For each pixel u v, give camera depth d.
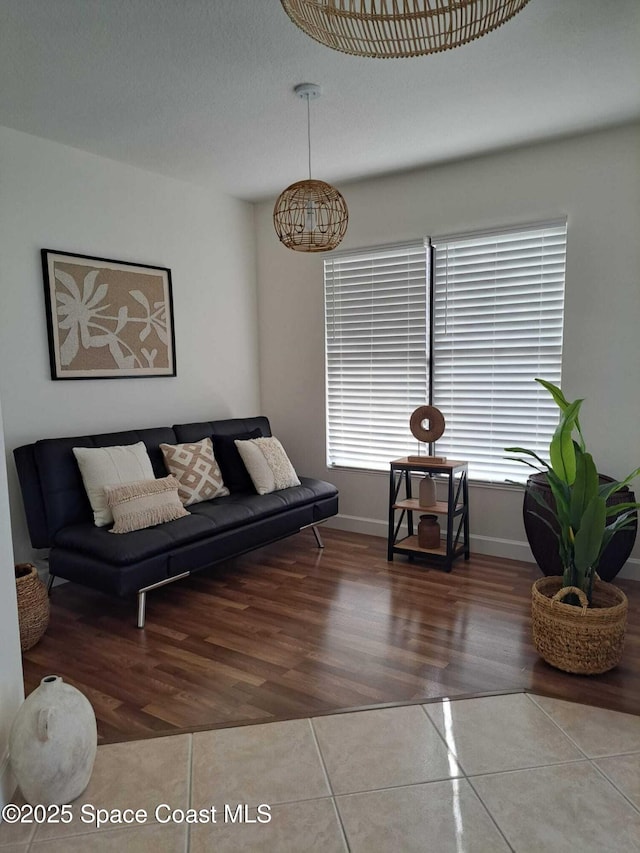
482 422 3.81
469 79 2.57
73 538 2.91
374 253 4.11
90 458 3.15
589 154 3.25
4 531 1.75
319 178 3.99
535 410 3.61
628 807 1.68
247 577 3.50
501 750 1.92
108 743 1.97
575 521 2.36
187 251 4.11
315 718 2.10
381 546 4.07
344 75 2.51
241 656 2.54
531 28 2.17
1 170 3.03
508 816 1.65
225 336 4.46
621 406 3.29
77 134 3.15
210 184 4.11
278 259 4.58
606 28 2.17
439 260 3.87
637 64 2.45
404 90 2.66
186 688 2.30
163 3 1.98
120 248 3.66
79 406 3.48
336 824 1.63
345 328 4.33
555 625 2.36
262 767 1.85
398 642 2.65
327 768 1.84
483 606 3.04
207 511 3.33
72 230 3.38
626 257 3.21
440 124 3.07
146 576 2.81
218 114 2.90
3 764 1.70
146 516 3.03
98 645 2.66
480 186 3.62
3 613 1.74
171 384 4.06
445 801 1.71
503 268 3.63
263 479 3.80
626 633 2.69
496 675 2.37
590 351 3.36
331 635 2.73
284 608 3.04
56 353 3.32
